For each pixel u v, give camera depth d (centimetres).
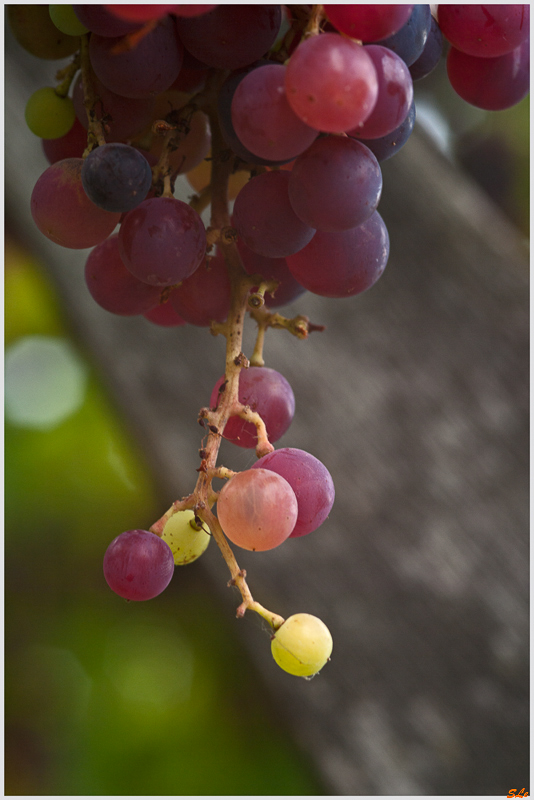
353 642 82
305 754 83
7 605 129
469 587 82
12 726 122
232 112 55
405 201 91
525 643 80
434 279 89
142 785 116
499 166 125
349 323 88
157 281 56
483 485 83
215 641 125
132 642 128
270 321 59
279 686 83
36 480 134
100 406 133
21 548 131
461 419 85
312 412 85
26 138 89
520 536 82
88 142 56
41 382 137
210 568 84
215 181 58
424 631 81
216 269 58
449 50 59
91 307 89
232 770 114
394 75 54
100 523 134
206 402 87
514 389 85
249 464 62
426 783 79
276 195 56
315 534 83
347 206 55
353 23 53
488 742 79
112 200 55
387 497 83
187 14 53
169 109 58
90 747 120
